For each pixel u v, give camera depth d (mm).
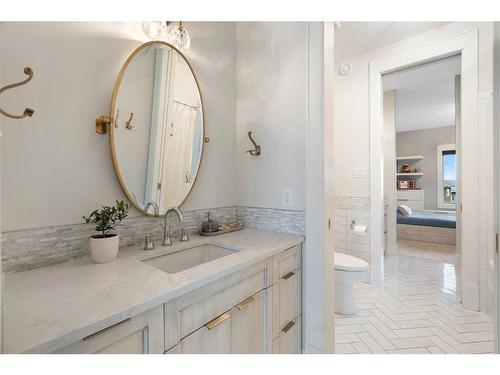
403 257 3543
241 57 1860
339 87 2885
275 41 1649
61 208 1023
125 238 1238
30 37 949
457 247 3066
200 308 871
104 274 885
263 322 1180
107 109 1171
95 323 590
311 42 1441
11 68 907
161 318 745
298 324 1438
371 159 2684
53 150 1004
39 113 968
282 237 1474
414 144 6156
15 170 911
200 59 1638
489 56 2025
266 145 1706
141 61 1284
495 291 755
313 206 1435
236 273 1014
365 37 2391
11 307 652
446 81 3303
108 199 1179
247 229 1745
